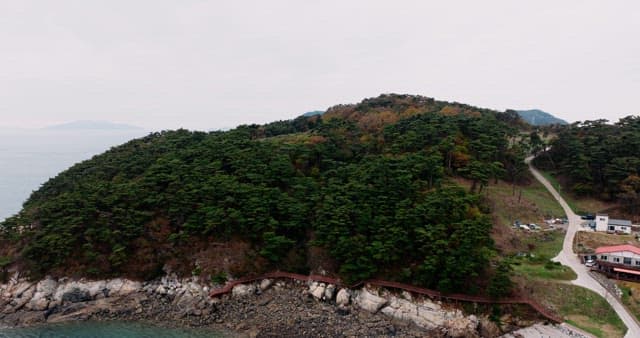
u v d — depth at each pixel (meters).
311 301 72.06
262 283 76.00
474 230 68.00
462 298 64.50
